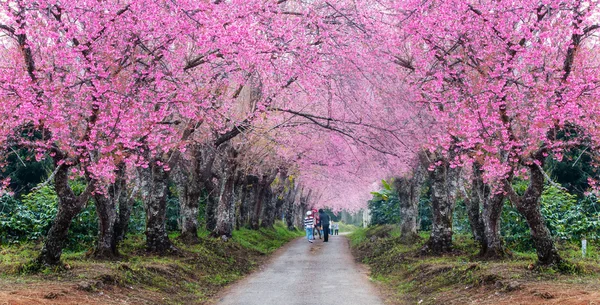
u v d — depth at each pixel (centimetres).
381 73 1633
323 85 1653
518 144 1107
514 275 1055
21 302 782
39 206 1786
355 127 1848
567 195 1842
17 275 1079
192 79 1361
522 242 1725
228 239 2438
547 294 846
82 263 1248
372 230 3759
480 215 1828
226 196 2480
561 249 1623
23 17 1027
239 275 1666
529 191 1120
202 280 1441
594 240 1689
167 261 1508
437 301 1051
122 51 1209
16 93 1018
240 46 1225
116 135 1159
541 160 1128
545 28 1184
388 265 1759
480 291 1030
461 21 1272
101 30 1155
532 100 1152
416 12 1358
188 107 1302
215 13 1202
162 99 1290
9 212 1711
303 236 4853
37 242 1692
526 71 1258
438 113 1484
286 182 4412
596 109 1084
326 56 1579
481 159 1257
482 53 1260
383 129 1638
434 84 1402
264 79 1507
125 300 980
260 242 3031
